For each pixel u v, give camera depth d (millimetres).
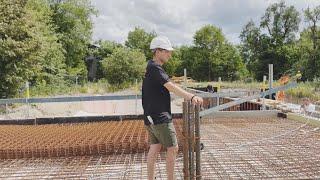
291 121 8234
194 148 3158
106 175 4160
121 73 37625
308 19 44781
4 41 16328
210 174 4090
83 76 40156
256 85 23562
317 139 6004
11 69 16812
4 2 16812
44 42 18281
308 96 18812
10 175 4297
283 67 52750
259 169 4273
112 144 5195
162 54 3172
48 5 35219
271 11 53781
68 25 38469
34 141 5719
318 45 44188
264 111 9086
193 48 62812
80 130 6992
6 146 5320
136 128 7117
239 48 60844
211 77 61812
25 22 17250
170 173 3225
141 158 4918
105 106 16609
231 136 6402
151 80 3125
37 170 4480
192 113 3129
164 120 3119
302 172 4117
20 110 15180
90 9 40188
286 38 53812
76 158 5016
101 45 52281
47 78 26953
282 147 5430
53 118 8633
